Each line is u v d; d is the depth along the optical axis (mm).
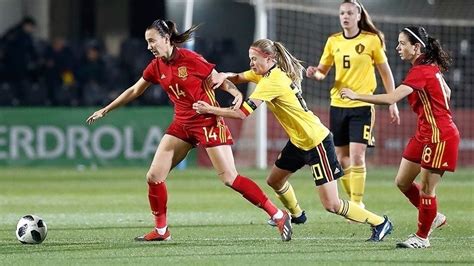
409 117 59875
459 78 64188
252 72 25953
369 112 30297
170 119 60062
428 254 21516
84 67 65938
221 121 23922
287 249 22484
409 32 22453
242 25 72188
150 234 24578
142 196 40125
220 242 24156
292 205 26344
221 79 23438
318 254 21516
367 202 37031
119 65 66500
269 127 59688
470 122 60125
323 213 32500
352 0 29969
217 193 41500
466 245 23375
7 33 67812
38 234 23812
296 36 66625
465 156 60062
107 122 59938
